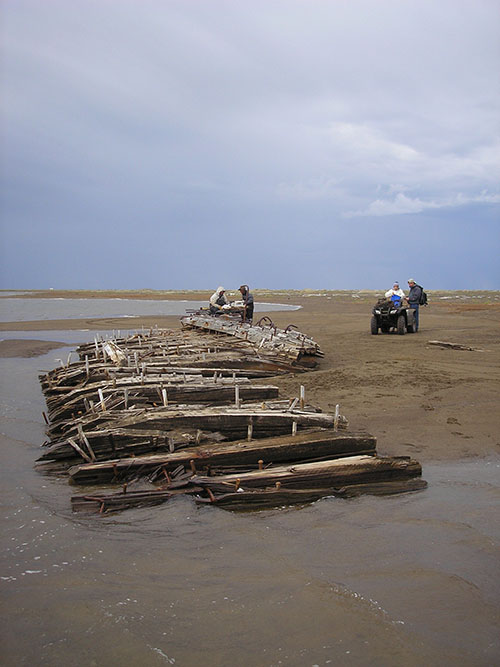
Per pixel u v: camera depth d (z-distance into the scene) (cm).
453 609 332
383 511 486
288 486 522
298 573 378
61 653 295
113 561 399
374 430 742
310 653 293
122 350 1284
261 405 699
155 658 290
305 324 2636
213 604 340
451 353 1465
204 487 517
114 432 600
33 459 659
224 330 1611
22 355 1662
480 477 571
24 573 381
